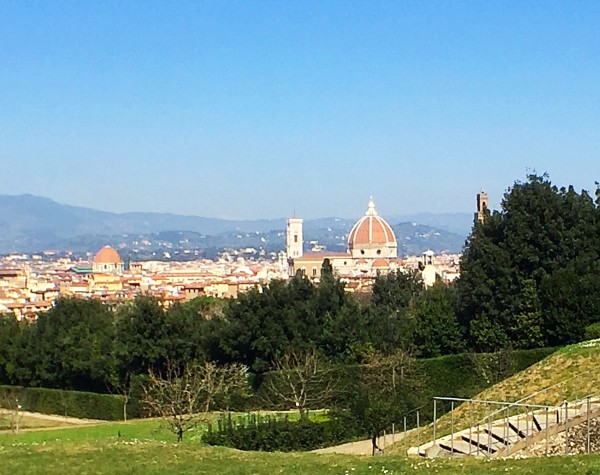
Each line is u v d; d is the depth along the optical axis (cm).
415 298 11212
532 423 3409
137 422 6494
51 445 3453
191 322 8519
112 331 8844
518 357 6762
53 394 8619
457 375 6800
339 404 5981
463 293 8062
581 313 7019
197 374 6938
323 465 2884
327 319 8212
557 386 4216
